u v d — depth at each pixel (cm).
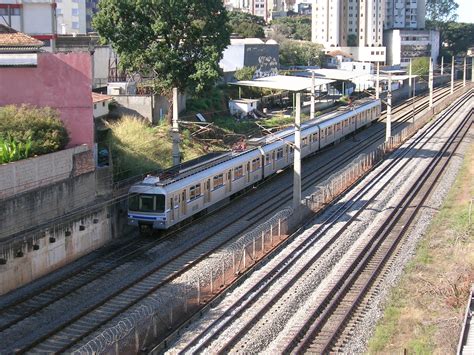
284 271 2553
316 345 1922
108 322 2119
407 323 2070
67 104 3031
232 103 6312
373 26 13825
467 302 2108
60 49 5500
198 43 4997
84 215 2830
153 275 2581
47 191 2647
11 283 2394
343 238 3044
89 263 2712
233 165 3756
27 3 5088
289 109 7094
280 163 4466
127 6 4812
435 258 2755
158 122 4978
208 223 3375
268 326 2030
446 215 3469
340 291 2325
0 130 2702
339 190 4009
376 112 7031
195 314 2119
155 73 5031
